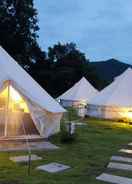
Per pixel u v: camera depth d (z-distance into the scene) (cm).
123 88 2434
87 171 839
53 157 973
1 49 1352
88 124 1959
